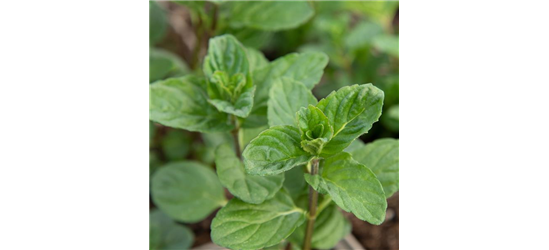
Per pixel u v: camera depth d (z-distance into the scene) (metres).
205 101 0.47
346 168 0.43
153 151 0.70
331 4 0.81
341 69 0.80
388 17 0.83
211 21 0.59
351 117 0.42
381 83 0.76
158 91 0.47
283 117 0.44
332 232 0.50
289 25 0.57
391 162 0.47
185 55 0.82
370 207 0.41
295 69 0.48
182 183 0.57
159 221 0.61
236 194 0.44
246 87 0.46
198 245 0.65
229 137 0.61
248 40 0.60
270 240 0.44
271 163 0.41
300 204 0.49
